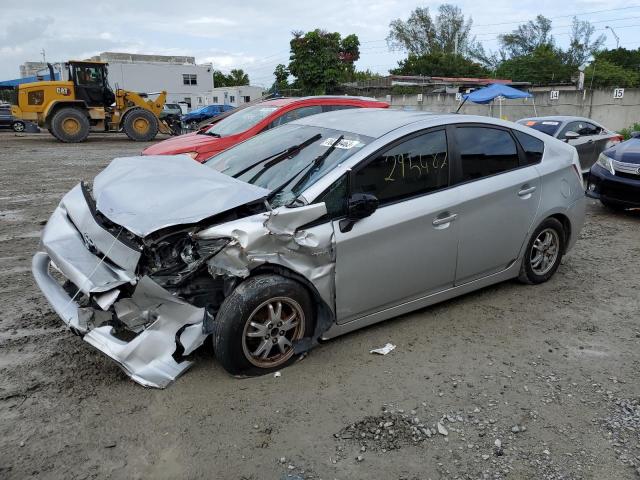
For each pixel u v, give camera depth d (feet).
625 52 166.30
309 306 11.97
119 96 75.41
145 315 11.02
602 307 15.71
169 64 176.35
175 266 11.03
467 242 14.17
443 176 13.76
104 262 11.34
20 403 10.54
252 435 9.82
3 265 18.67
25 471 8.79
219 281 11.68
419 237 13.12
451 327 14.21
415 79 131.54
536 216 15.78
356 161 12.39
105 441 9.56
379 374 11.89
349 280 12.21
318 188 11.85
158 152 25.53
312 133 14.58
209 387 11.19
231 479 8.78
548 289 16.92
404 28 228.02
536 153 16.06
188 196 11.62
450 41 221.66
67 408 10.43
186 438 9.70
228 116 31.19
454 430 10.10
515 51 208.85
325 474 8.93
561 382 11.76
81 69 72.02
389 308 13.37
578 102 80.89
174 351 11.25
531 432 10.09
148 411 10.40
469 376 11.91
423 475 8.96
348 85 122.93
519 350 13.12
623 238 23.22
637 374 12.15
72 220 12.63
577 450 9.61
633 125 75.10
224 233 10.69
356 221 12.12
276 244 11.14
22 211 27.37
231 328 10.92
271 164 13.73
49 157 52.90
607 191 26.45
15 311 14.74
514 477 8.95
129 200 11.81
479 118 14.97
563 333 14.06
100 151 60.34
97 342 10.97
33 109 70.79
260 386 11.29
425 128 13.66
